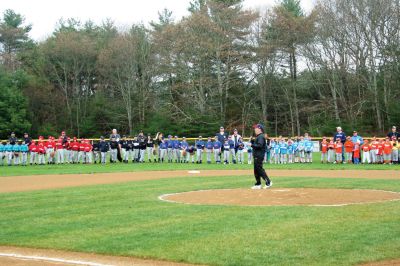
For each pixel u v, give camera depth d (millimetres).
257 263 7832
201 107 63719
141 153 39125
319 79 62844
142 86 70688
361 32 56375
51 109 72750
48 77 74125
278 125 68875
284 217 11508
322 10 57656
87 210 13648
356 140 33781
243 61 62344
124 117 70625
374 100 56938
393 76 56594
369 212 11914
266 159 36094
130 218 12102
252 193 16703
